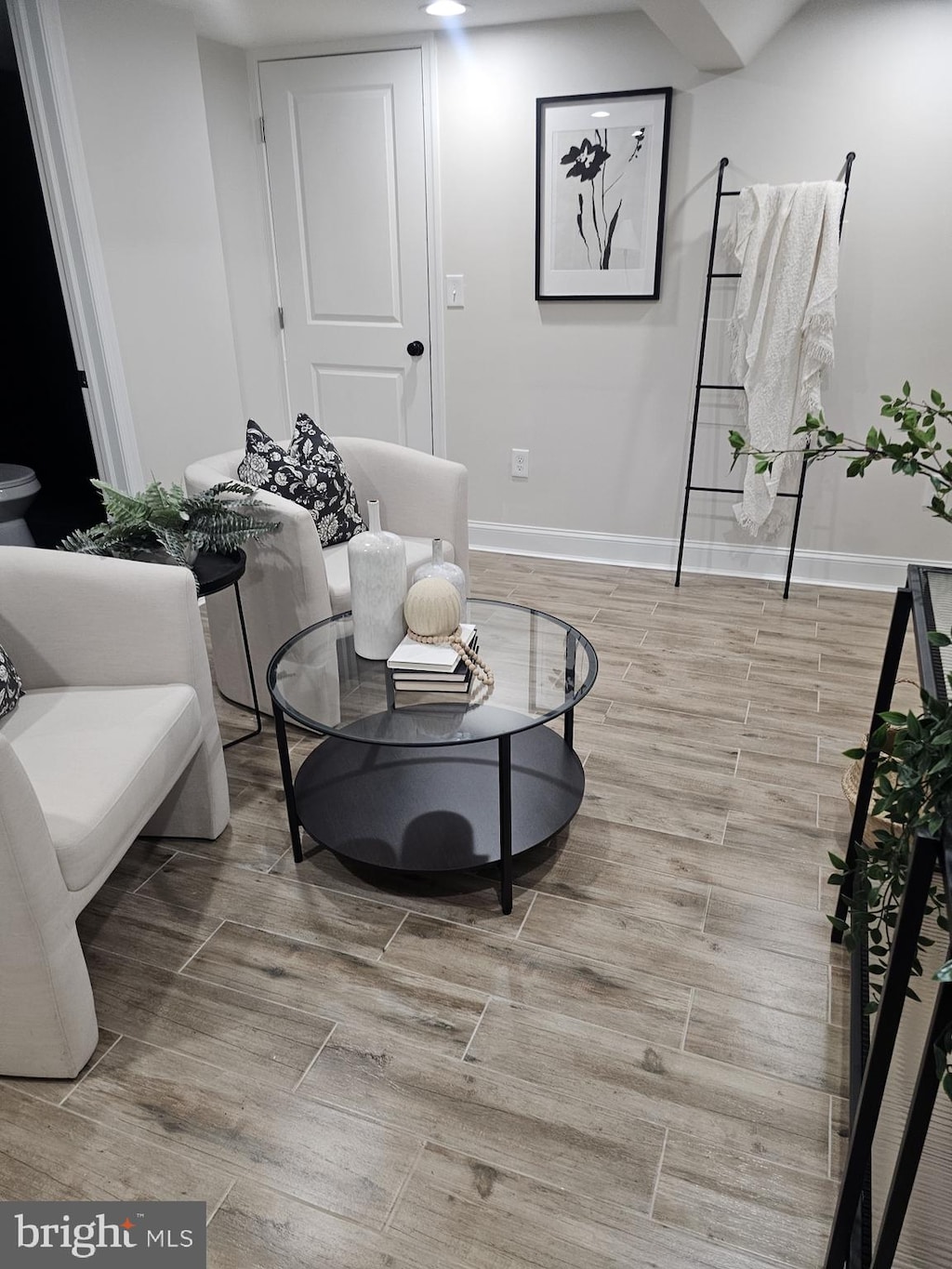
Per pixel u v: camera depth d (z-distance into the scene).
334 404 4.29
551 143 3.54
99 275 3.11
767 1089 1.56
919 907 0.97
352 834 2.06
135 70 3.13
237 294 4.00
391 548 2.04
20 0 2.77
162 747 1.81
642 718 2.74
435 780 2.26
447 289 3.90
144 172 3.24
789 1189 1.40
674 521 3.94
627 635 3.32
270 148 3.93
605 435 3.90
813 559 3.79
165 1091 1.56
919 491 3.55
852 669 3.05
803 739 2.62
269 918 1.96
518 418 4.01
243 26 3.42
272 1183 1.40
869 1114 1.10
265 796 2.39
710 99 3.31
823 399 3.54
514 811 2.13
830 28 3.11
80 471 4.38
